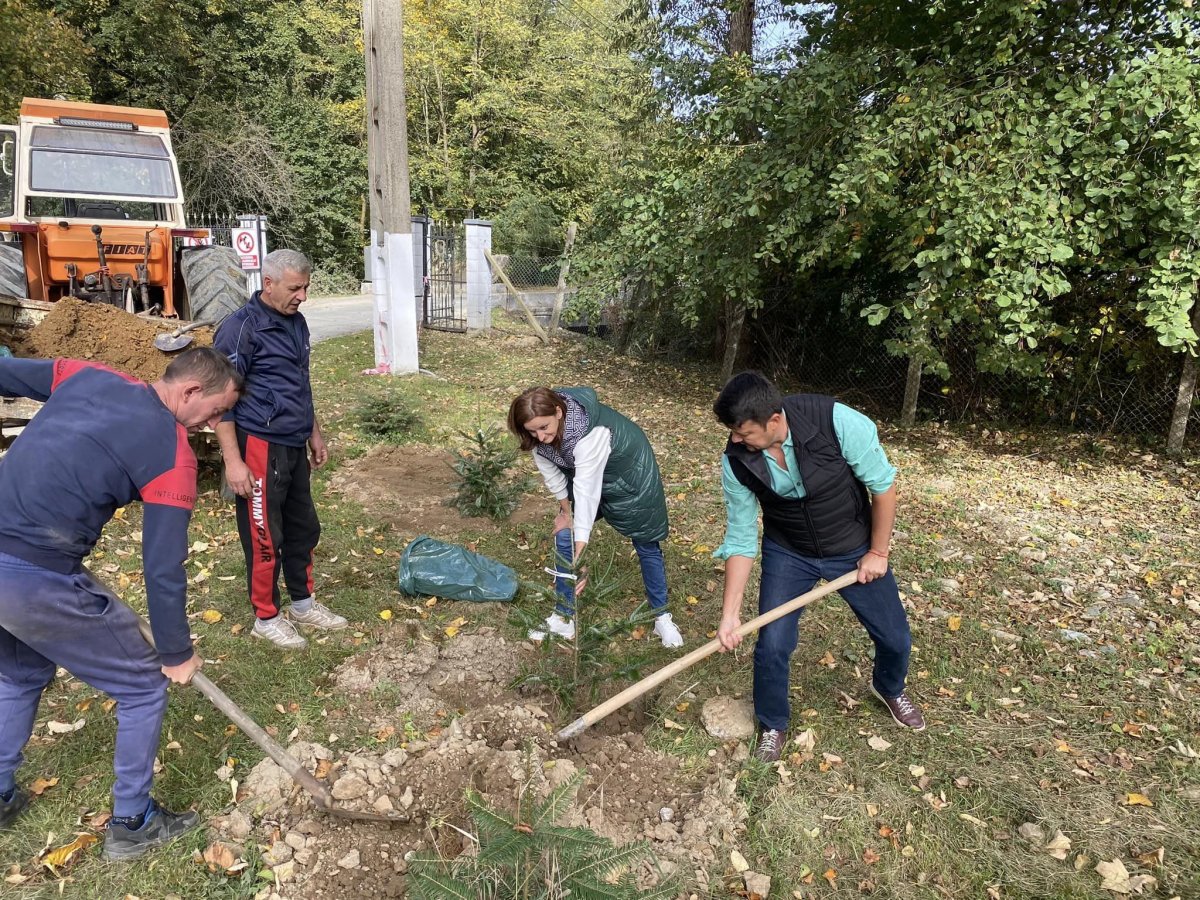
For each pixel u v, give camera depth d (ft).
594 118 78.33
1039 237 18.43
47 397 7.43
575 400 10.46
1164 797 9.16
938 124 20.29
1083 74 19.40
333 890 7.60
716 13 37.86
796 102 22.44
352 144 75.82
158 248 24.86
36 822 8.19
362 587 13.71
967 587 14.65
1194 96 17.60
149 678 7.50
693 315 27.91
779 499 8.68
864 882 8.04
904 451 23.58
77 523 6.71
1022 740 10.21
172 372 7.15
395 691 10.66
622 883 7.12
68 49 51.06
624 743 9.78
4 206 25.85
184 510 6.96
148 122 26.40
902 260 21.33
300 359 10.80
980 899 7.87
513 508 17.49
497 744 9.49
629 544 15.88
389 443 21.61
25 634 6.81
